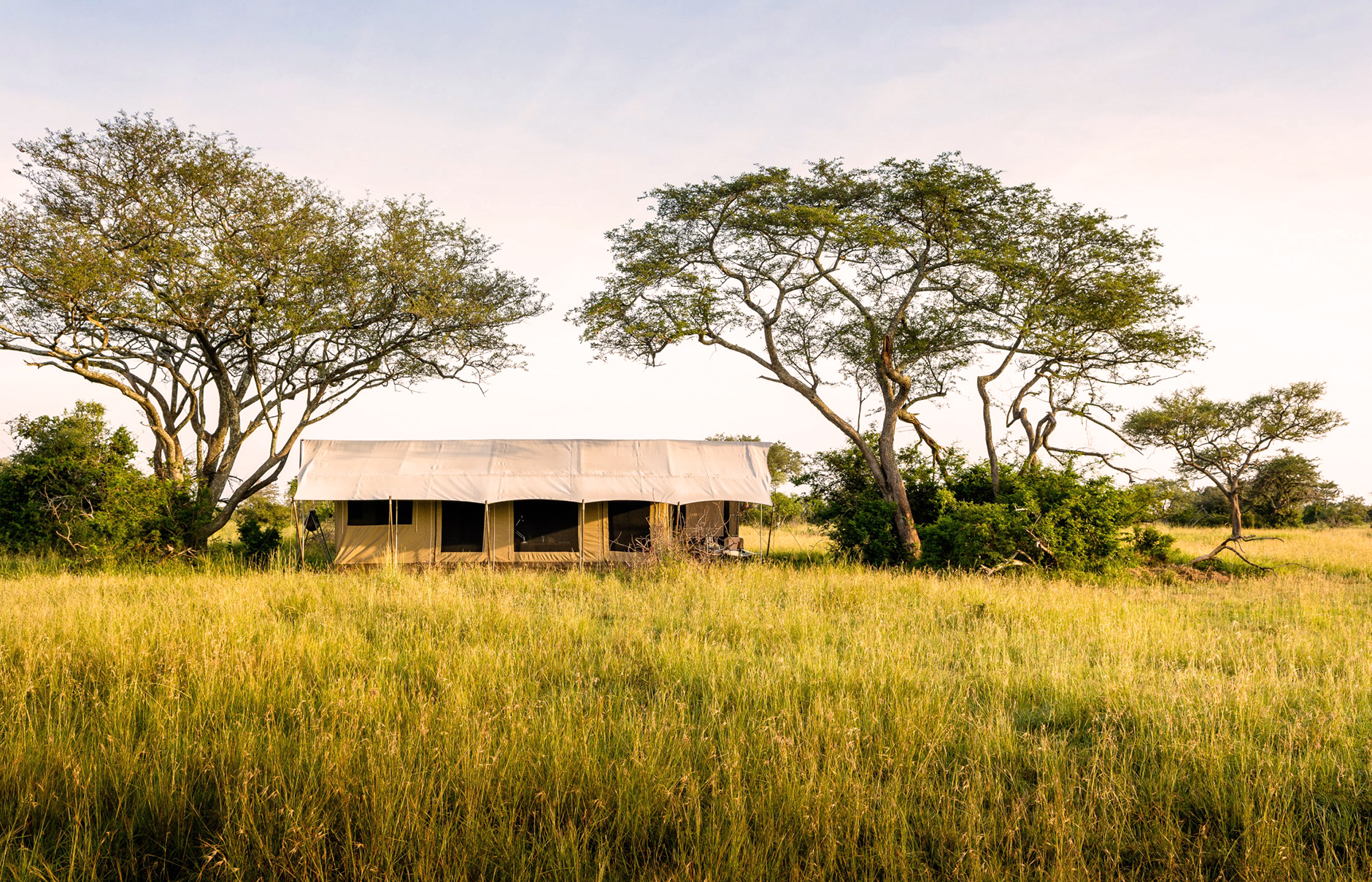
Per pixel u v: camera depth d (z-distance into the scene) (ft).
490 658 23.44
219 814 13.25
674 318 69.41
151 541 63.36
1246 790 14.52
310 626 29.84
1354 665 25.66
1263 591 49.29
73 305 57.11
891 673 22.65
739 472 71.67
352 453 69.92
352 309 68.18
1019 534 58.65
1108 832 13.34
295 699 19.71
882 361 69.46
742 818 12.90
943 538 63.93
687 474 70.38
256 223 64.69
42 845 12.59
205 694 19.03
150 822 13.28
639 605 37.45
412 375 78.95
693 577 47.78
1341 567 66.23
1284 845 12.70
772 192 68.39
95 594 35.40
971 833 12.91
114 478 62.59
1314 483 120.98
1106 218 69.15
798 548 83.66
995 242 70.13
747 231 69.97
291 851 11.75
